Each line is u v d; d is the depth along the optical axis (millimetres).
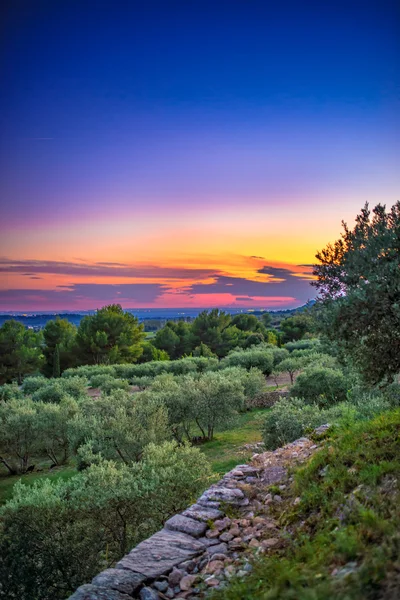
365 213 5418
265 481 6012
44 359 59688
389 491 4027
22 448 23391
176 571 4090
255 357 42312
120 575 4016
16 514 9312
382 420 6191
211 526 4930
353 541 3326
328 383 21625
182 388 24859
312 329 5512
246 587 3445
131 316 62125
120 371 46344
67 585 8828
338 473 4805
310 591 2852
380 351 5238
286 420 14320
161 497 9359
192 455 11328
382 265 4840
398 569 2857
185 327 70438
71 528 9320
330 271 5418
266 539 4504
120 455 17328
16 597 8516
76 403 25219
